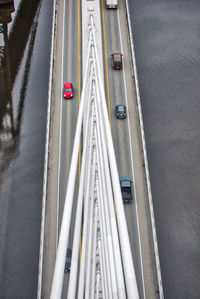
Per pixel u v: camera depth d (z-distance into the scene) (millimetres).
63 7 81875
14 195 62156
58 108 64250
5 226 58219
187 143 68250
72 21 79000
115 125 61688
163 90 77500
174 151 67062
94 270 32938
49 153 58688
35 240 56531
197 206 59625
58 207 52781
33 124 73438
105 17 79625
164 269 52656
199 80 79562
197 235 56125
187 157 66062
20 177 64688
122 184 52875
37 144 69875
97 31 74750
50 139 60344
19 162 66938
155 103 75125
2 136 71000
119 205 24469
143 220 50656
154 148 67562
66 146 59562
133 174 55750
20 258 54781
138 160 57531
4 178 64562
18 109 76500
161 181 62844
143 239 48906
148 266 46625
